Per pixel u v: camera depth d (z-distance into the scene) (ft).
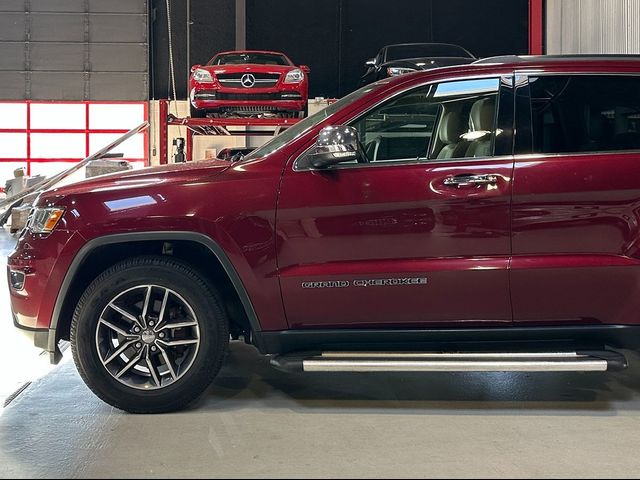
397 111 10.59
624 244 9.93
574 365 9.68
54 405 11.00
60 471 8.39
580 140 10.20
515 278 9.90
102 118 52.75
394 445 9.20
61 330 10.50
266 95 29.50
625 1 31.50
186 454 8.89
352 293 10.00
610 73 10.46
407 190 9.96
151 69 52.39
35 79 52.26
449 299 10.00
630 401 11.13
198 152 48.73
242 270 10.03
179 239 9.99
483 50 51.16
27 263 10.17
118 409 10.75
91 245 9.98
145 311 10.12
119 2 51.83
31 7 51.65
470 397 11.39
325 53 51.60
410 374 12.83
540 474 8.21
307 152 10.19
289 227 9.99
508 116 10.30
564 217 9.91
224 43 52.06
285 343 10.23
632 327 10.11
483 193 9.90
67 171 31.48
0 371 13.17
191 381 10.21
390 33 51.34
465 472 8.29
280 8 51.29
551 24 43.70
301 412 10.62
